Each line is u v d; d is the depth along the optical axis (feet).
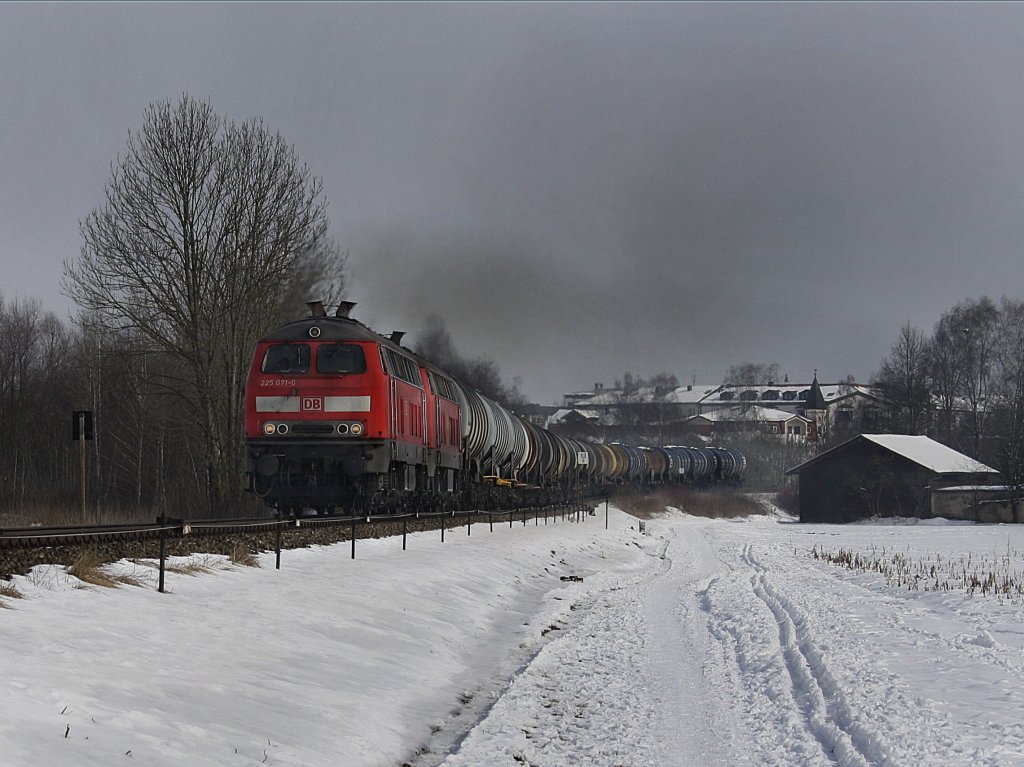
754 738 37.14
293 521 69.56
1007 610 69.51
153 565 51.57
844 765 32.35
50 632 33.99
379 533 89.04
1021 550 139.85
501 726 37.96
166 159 127.95
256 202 130.93
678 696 45.14
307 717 33.06
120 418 171.12
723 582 101.04
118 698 29.01
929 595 80.23
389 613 54.95
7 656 30.01
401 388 92.84
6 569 42.24
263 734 29.91
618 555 138.10
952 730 34.94
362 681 40.01
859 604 75.82
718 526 229.86
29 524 93.56
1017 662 48.83
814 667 49.98
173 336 132.16
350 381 85.76
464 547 95.45
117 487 171.42
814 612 70.54
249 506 120.06
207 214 130.41
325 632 45.96
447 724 38.32
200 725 28.89
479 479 138.41
